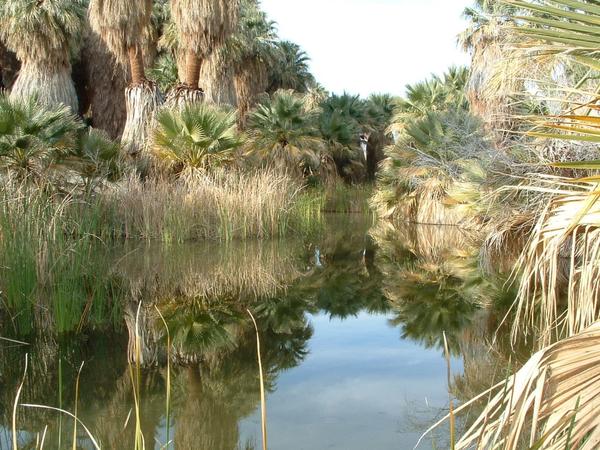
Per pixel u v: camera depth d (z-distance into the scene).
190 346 4.36
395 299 6.25
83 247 6.22
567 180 2.01
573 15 1.51
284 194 12.62
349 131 23.58
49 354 4.07
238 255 9.35
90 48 21.03
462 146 13.70
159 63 22.27
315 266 8.56
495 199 8.08
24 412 3.03
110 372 3.68
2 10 17.16
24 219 5.41
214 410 3.05
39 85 17.41
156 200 10.79
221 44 14.08
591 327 1.62
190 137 12.32
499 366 3.73
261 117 18.69
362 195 22.73
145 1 13.52
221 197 11.23
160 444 2.62
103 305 5.48
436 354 4.11
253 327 4.98
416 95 21.31
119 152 12.37
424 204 15.73
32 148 10.12
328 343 4.47
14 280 4.79
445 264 8.62
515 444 1.36
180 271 7.73
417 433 2.72
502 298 6.00
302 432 2.74
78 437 2.71
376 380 3.56
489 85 3.86
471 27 13.84
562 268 6.32
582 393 1.39
